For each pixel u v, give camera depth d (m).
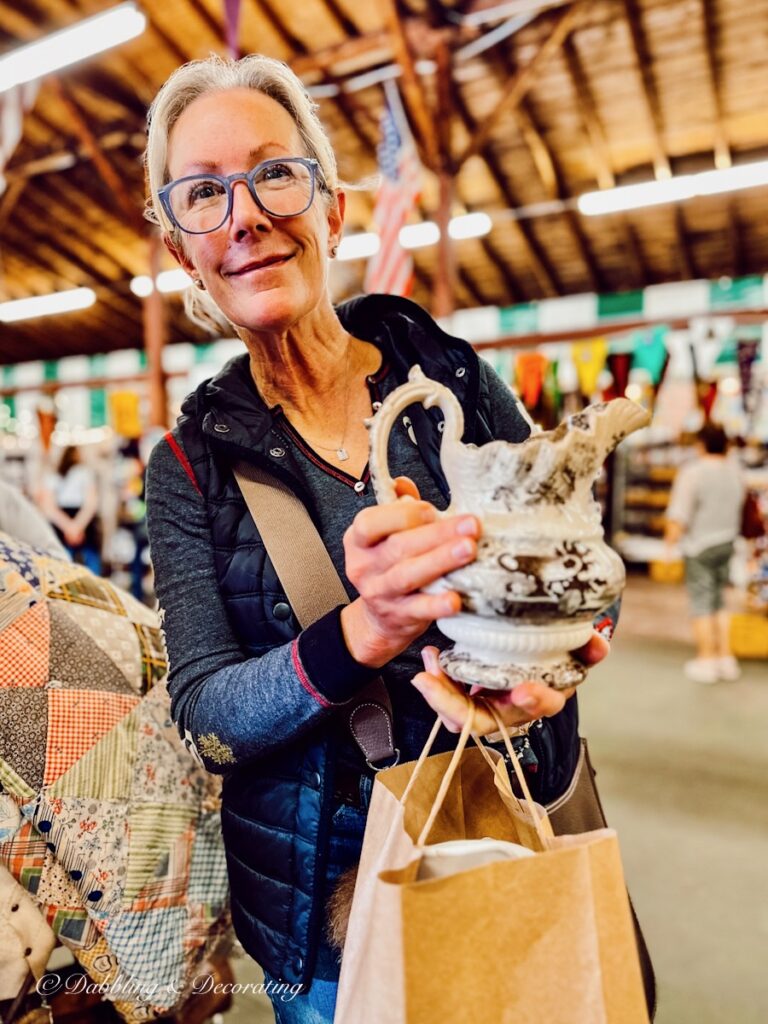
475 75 5.59
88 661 0.94
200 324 0.98
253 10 5.01
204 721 0.70
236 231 0.69
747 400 5.40
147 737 0.95
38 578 0.98
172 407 7.41
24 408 9.38
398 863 0.56
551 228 7.55
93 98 6.26
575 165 6.67
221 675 0.70
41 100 6.41
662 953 1.87
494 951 0.50
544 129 6.21
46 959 0.86
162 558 0.78
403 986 0.48
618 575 0.55
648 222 7.25
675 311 7.72
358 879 0.61
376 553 0.54
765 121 5.94
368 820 0.62
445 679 0.60
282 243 0.72
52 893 0.86
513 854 0.58
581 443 0.53
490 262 8.21
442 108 5.20
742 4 4.79
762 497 5.39
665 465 8.59
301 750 0.73
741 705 3.81
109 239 8.60
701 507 4.23
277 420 0.79
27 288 9.52
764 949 1.88
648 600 7.05
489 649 0.54
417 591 0.54
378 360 0.87
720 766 3.01
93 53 3.86
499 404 0.89
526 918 0.51
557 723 0.79
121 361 10.97
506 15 4.84
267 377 0.81
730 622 4.92
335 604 0.73
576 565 0.52
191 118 0.72
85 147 6.63
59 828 0.85
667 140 6.27
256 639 0.75
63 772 0.86
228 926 1.00
